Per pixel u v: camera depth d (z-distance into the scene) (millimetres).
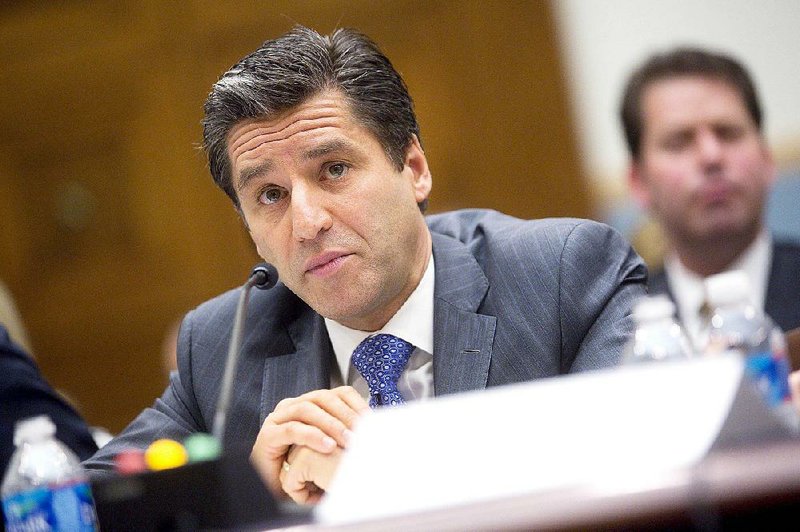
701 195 9078
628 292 6133
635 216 12578
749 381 3537
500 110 13344
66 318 14375
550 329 5949
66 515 4336
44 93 14359
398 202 5828
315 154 5633
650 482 3238
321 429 5090
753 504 3145
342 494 3680
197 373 6539
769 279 8961
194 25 14016
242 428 6215
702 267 9219
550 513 3230
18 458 4840
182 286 14133
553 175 13188
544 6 13102
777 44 11805
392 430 3746
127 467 4746
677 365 3641
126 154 14273
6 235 14438
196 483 4195
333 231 5680
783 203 11617
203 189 14070
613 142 12711
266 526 4020
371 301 5797
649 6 12367
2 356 6680
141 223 14234
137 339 14250
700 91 9148
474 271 6223
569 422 3623
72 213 14375
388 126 5836
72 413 6871
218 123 5848
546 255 6184
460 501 3543
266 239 5844
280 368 6289
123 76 14195
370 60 5863
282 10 13773
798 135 11719
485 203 13406
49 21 14312
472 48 13406
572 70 12984
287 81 5660
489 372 5895
